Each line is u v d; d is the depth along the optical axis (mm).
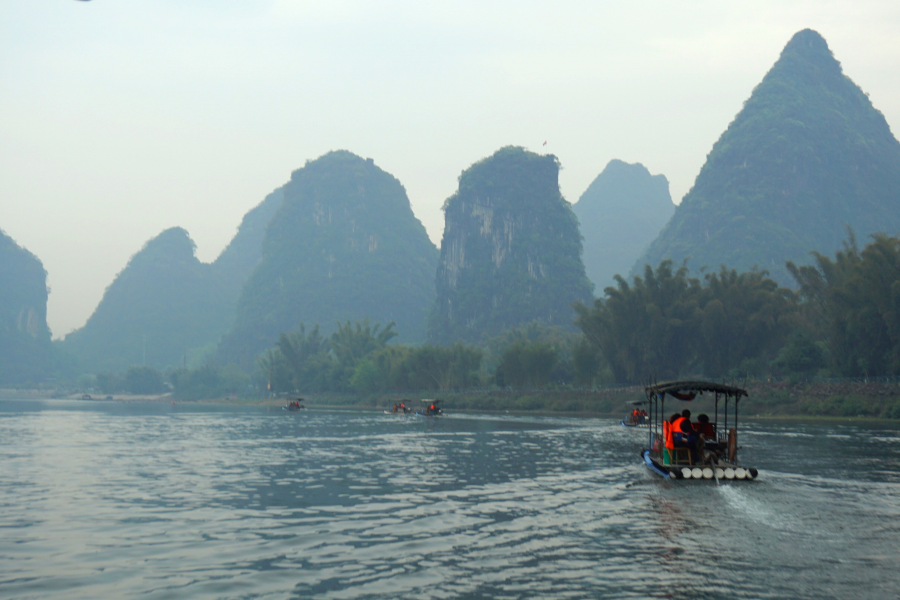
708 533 16250
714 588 12242
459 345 131500
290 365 196750
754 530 16547
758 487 22797
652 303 92000
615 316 95312
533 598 11734
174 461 33156
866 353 74688
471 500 20891
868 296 73125
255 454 36594
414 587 12305
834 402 72125
